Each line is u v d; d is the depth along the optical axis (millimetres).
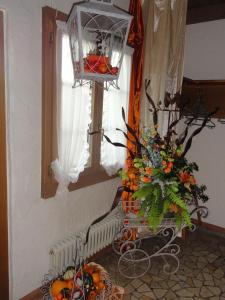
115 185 2441
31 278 1794
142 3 2207
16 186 1585
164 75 2193
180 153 1881
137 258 2393
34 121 1614
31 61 1527
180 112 2168
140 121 2318
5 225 1579
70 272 1577
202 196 1961
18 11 1415
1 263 1605
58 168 1743
